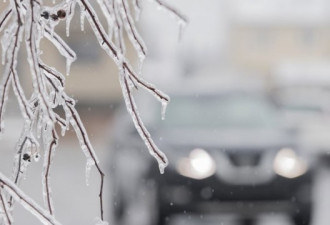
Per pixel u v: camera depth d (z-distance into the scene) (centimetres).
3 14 198
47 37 212
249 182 906
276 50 7825
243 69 7919
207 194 898
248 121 1016
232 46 8006
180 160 904
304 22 7706
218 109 1040
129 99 203
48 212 197
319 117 1958
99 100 4097
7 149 1528
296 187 913
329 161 1834
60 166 2067
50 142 203
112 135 1086
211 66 8969
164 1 215
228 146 917
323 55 7681
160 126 990
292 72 4269
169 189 901
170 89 1110
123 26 201
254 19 7844
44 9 202
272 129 993
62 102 213
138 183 932
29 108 196
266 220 1081
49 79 216
